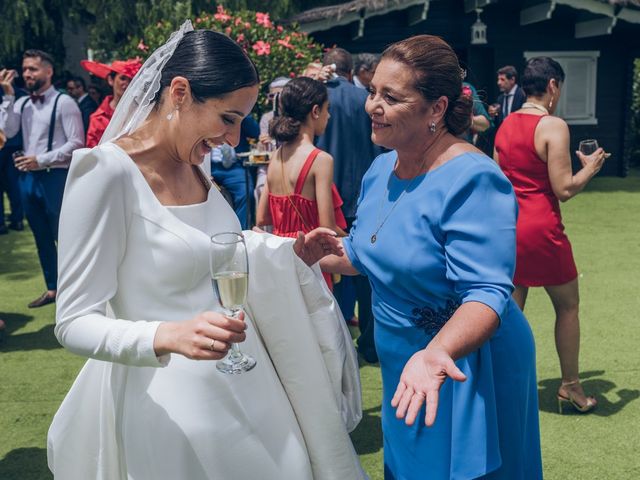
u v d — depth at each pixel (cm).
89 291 181
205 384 192
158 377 192
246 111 189
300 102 389
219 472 191
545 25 1373
